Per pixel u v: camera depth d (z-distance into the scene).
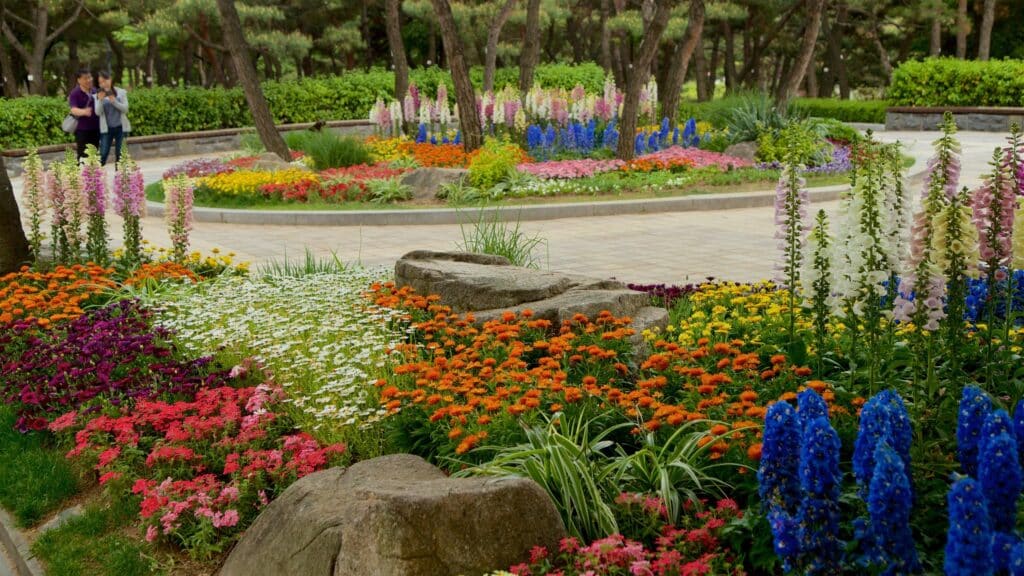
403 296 7.55
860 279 4.77
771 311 6.61
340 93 33.12
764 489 3.32
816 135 19.11
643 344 6.43
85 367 6.49
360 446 5.21
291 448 5.05
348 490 4.06
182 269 9.14
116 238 13.38
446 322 6.82
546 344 5.99
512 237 9.78
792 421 3.26
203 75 48.97
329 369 6.20
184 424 5.33
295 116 32.25
